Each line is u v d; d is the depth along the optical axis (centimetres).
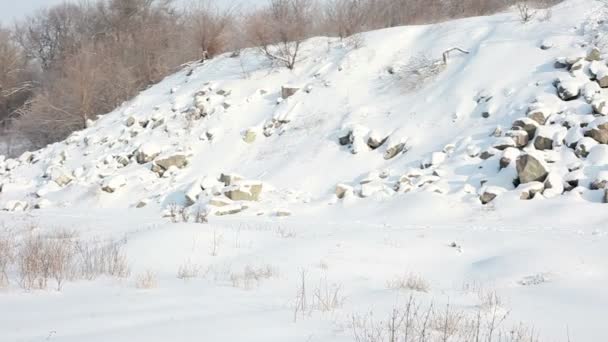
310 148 2219
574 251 995
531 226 1316
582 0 2419
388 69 2508
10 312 582
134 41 4084
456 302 732
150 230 1219
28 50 5528
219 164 2364
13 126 4144
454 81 2211
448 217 1501
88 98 3412
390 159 2008
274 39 2919
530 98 1927
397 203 1650
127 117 2986
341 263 977
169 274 878
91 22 5159
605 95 1830
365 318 593
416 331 555
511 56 2186
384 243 1166
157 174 2381
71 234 1338
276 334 511
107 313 582
